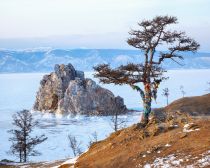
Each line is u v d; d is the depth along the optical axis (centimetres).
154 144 3016
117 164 2928
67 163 3691
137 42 3619
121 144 3406
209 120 3291
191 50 3609
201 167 2367
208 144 2656
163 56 3656
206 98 11512
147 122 3641
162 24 3544
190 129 3117
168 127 3334
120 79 3650
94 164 3166
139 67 3603
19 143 9100
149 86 3625
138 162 2800
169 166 2542
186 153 2639
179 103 11350
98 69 3669
